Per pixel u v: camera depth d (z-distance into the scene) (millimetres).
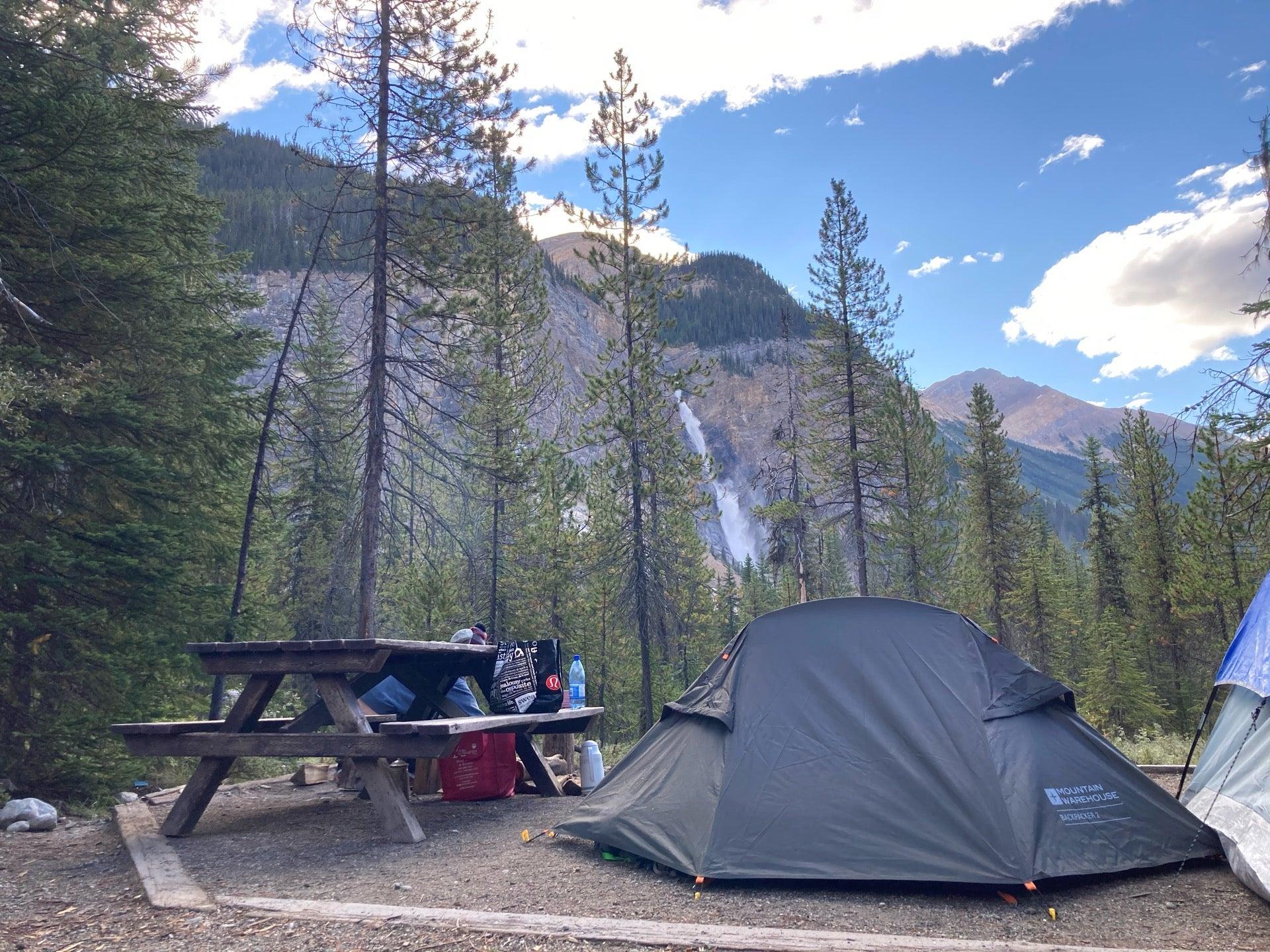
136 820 5918
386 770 5539
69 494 8586
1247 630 5148
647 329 24969
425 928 3521
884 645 5055
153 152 9211
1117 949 3232
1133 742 12250
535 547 24219
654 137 25250
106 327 8812
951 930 3566
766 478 33469
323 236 14422
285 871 4570
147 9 8859
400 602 19859
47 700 8148
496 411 17844
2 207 7906
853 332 29125
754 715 4914
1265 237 8383
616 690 26562
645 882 4324
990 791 4270
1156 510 30656
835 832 4281
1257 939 3428
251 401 11141
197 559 9406
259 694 5703
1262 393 8164
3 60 7895
